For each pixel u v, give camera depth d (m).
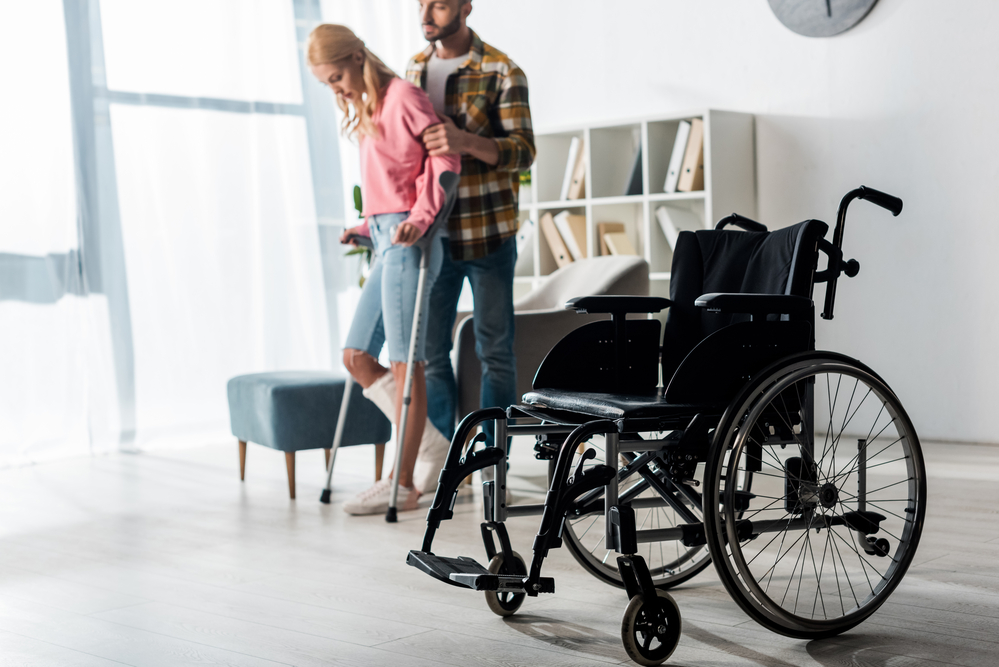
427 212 2.75
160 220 4.39
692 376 1.69
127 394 4.29
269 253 4.71
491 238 2.98
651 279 4.25
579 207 4.66
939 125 3.78
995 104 3.66
